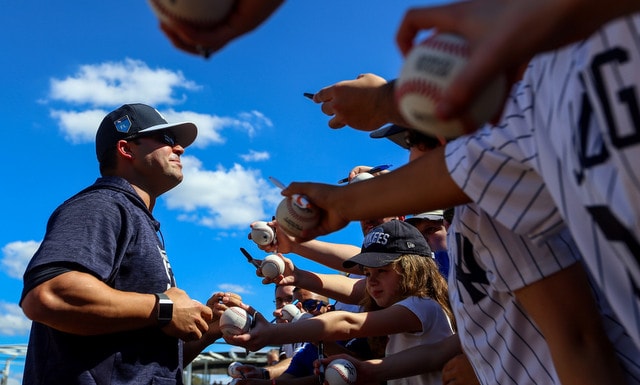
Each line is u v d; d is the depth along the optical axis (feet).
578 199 3.83
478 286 6.27
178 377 10.82
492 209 4.81
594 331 5.33
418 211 5.49
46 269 9.64
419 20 3.26
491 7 2.85
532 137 4.32
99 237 10.23
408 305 11.07
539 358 5.98
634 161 3.24
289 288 21.66
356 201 5.97
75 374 9.66
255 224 14.20
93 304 9.53
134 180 12.36
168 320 10.19
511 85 3.24
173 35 4.11
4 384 40.73
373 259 11.63
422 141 7.73
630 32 3.27
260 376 14.30
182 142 13.56
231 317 11.03
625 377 5.39
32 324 10.69
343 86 7.20
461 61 3.14
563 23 2.64
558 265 5.37
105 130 12.62
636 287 3.56
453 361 8.84
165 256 11.73
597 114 3.46
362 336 10.86
